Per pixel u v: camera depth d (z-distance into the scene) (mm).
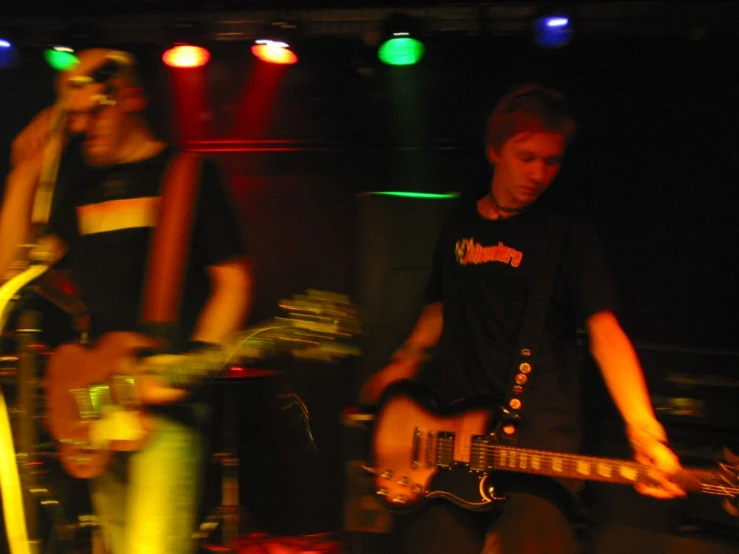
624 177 3527
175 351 2051
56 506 2393
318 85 3838
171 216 2105
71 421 2094
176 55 3682
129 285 2127
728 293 3406
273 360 3908
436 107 3744
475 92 3697
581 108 3572
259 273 4027
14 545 2244
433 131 3764
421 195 3371
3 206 2289
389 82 3762
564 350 2258
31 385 2309
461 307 2322
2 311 2174
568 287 2232
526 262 2209
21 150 2301
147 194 2137
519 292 2215
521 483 2205
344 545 3299
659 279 3477
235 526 3166
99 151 2156
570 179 3564
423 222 3359
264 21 3582
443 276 2389
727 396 2596
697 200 3465
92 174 2201
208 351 2047
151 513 2027
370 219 3387
